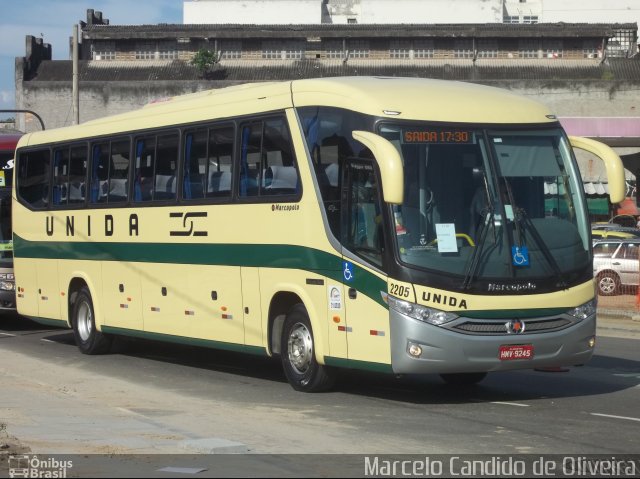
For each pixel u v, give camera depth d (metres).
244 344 13.59
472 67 59.19
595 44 59.38
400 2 73.56
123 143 16.48
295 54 60.88
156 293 15.49
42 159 18.95
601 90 56.88
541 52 59.56
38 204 18.98
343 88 12.08
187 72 60.53
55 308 18.48
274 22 73.06
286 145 12.82
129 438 9.58
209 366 16.06
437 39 59.91
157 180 15.52
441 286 11.01
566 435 9.91
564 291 11.49
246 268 13.47
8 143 21.75
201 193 14.45
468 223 11.28
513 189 11.54
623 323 23.84
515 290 11.23
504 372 14.88
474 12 72.94
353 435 9.93
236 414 11.29
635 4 76.19
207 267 14.27
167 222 15.18
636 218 52.00
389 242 11.16
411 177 11.27
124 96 59.31
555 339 11.40
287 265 12.72
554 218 11.70
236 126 13.80
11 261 21.11
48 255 18.62
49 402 12.06
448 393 12.87
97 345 17.44
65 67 62.44
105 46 62.03
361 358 11.60
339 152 11.95
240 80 59.38
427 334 10.95
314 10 72.88
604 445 9.41
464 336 11.01
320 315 12.22
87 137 17.56
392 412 11.36
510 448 9.26
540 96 57.38
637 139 47.44
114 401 12.41
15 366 16.08
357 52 60.47
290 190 12.71
